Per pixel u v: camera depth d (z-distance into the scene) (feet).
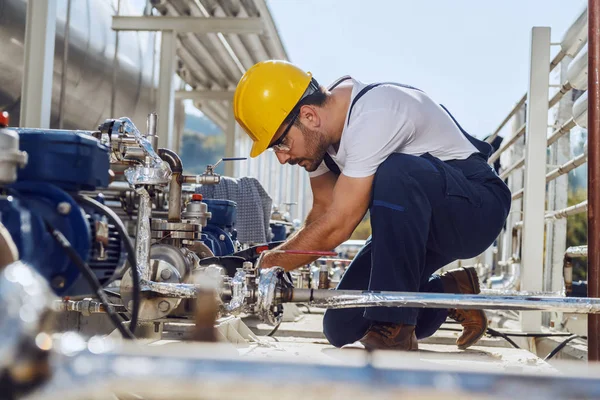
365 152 6.97
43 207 4.13
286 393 1.64
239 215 15.16
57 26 21.77
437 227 7.27
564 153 18.38
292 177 44.73
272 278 5.51
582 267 58.95
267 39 28.71
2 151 3.45
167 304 5.94
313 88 7.63
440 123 7.72
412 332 6.84
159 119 26.27
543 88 14.78
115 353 1.74
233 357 1.75
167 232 6.59
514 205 23.36
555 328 15.74
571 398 1.64
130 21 26.30
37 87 17.10
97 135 5.66
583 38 13.99
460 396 1.64
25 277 1.76
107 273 5.01
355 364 1.75
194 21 26.14
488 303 5.44
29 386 1.63
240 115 7.82
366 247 8.30
